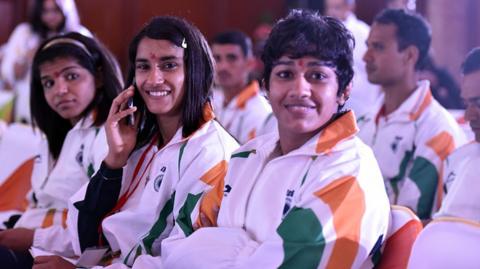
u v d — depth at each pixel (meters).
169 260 1.47
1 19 6.36
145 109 1.84
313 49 1.39
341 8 3.96
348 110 1.46
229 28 6.82
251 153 1.56
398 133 2.31
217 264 1.40
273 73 1.43
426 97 2.33
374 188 1.37
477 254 1.30
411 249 1.37
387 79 2.37
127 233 1.78
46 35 4.38
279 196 1.44
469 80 1.81
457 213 1.74
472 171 1.76
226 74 3.27
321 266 1.31
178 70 1.77
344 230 1.31
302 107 1.41
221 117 3.16
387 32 2.35
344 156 1.40
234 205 1.51
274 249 1.33
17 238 2.00
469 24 4.81
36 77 2.17
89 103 2.13
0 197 2.50
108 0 6.57
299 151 1.44
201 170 1.72
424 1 4.86
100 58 2.15
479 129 1.84
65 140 2.14
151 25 1.79
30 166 2.53
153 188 1.76
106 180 1.80
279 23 1.45
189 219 1.65
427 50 2.38
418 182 2.19
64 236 1.95
